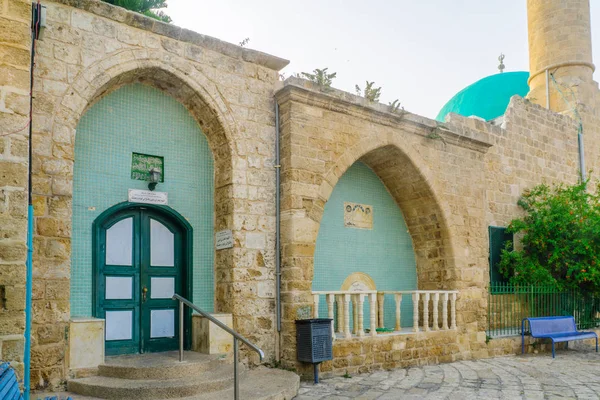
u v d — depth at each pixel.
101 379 7.21
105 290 8.45
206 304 9.30
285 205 9.46
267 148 9.66
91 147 8.43
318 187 9.71
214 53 9.28
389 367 10.22
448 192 12.06
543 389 8.32
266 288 9.30
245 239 9.16
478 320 12.23
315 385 8.53
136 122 8.94
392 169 11.95
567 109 17.53
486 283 13.25
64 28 7.79
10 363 5.49
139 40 8.49
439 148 12.03
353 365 9.64
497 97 19.45
